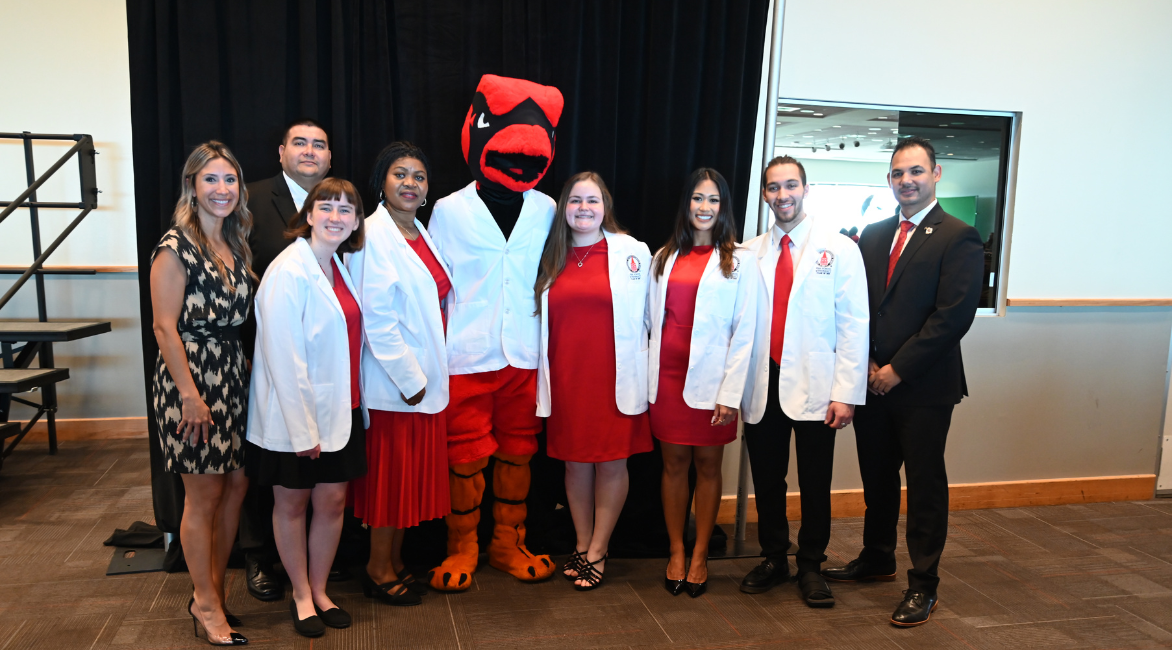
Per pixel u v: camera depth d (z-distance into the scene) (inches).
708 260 93.6
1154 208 131.6
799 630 87.5
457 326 91.7
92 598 90.7
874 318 92.8
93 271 157.8
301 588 83.4
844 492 126.1
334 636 83.2
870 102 119.2
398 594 91.1
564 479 111.3
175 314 73.3
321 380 77.9
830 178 122.4
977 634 87.6
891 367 87.9
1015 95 123.6
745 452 111.0
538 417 98.3
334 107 97.8
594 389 93.5
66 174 157.9
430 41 101.0
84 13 154.0
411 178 86.6
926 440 89.2
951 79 121.3
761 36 109.3
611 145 106.6
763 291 93.7
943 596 97.4
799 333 91.3
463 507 96.6
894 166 91.4
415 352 85.4
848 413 89.9
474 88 102.3
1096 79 126.1
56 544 107.1
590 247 95.0
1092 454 135.8
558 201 104.6
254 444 78.7
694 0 105.8
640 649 82.3
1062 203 128.2
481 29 101.6
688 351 94.3
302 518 82.5
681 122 107.9
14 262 158.9
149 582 95.3
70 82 155.4
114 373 163.8
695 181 93.7
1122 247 131.4
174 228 74.7
